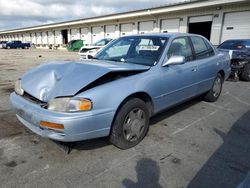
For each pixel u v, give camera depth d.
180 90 3.74
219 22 17.28
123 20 26.17
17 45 42.59
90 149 2.96
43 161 2.67
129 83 2.83
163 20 21.66
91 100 2.45
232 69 8.09
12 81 7.56
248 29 15.73
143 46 3.72
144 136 3.25
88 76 2.62
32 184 2.26
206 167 2.61
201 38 4.64
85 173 2.46
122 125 2.80
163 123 3.90
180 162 2.71
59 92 2.49
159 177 2.42
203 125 3.85
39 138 3.22
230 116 4.32
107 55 3.96
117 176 2.42
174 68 3.55
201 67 4.26
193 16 19.00
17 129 3.52
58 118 2.35
